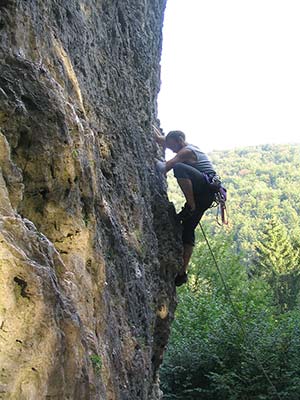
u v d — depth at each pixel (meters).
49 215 3.66
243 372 12.47
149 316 6.34
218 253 26.58
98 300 4.11
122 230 5.59
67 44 4.69
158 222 7.36
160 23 9.67
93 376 3.17
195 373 13.48
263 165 126.31
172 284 7.67
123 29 7.15
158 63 9.59
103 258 4.39
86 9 5.56
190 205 7.31
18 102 3.45
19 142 3.49
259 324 13.77
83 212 4.16
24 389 2.35
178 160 7.23
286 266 36.78
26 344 2.43
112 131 5.85
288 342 12.59
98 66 5.83
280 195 98.88
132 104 7.02
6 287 2.41
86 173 4.18
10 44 3.60
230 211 90.31
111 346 4.36
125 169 6.11
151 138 7.76
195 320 15.87
